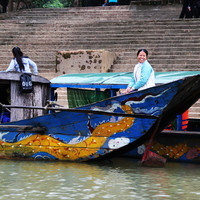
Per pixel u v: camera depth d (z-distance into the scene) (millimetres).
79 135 13398
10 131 13992
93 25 32281
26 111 14992
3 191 9898
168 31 29641
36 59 28641
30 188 10180
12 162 13586
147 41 28562
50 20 34406
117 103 12961
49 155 13703
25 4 46812
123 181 11031
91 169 12578
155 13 37000
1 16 37250
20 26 33344
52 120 13516
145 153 13125
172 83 12344
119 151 13188
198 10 32281
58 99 23078
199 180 11297
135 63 26328
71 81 15969
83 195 9648
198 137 13695
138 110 12828
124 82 15133
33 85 15047
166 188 10359
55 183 10703
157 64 25453
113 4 41500
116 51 28094
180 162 13977
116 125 13023
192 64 25016
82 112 12977
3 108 14398
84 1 47094
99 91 18531
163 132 14062
